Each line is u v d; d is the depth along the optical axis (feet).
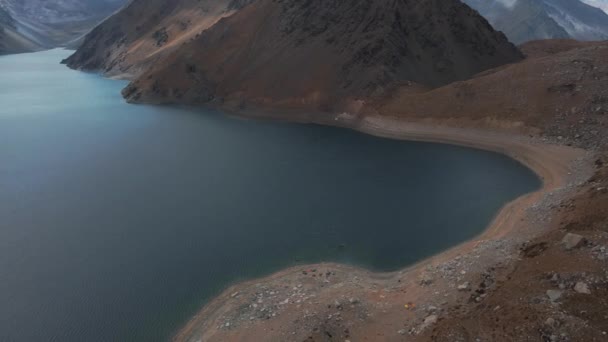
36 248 164.66
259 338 112.47
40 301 135.54
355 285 135.74
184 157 272.10
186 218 187.52
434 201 199.93
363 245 163.43
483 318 97.45
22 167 252.83
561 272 101.60
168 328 123.54
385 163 254.88
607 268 98.02
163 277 146.30
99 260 156.66
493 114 285.64
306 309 121.60
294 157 269.85
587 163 213.05
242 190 217.77
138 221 185.06
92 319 127.95
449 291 120.98
